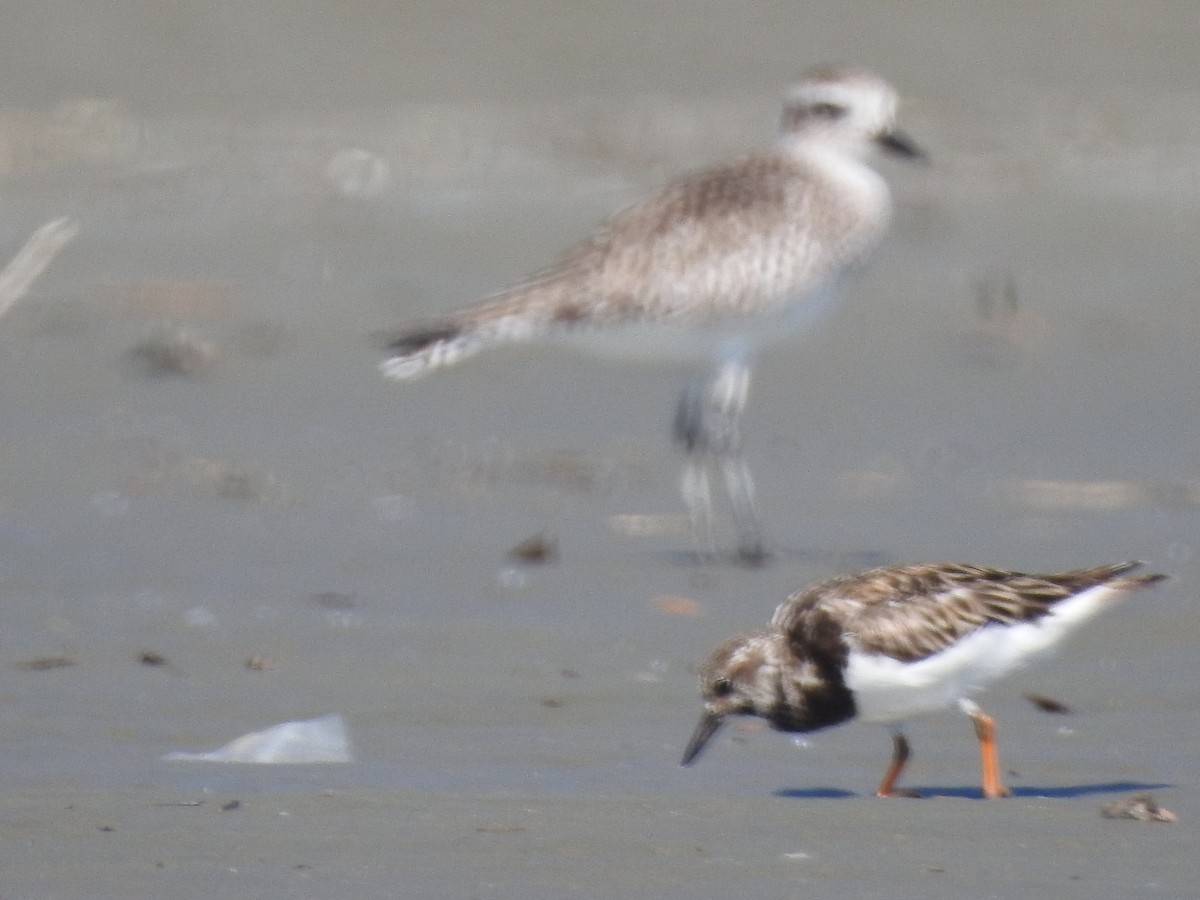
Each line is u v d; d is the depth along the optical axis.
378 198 25.22
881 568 8.73
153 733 8.98
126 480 14.71
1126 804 7.81
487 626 11.12
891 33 31.31
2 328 19.58
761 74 29.88
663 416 17.09
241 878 6.75
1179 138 27.81
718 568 12.78
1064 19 31.92
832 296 14.89
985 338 19.61
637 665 10.39
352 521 13.76
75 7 31.22
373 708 9.46
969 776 8.59
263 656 10.36
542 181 25.95
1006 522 13.88
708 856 7.11
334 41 30.80
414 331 14.25
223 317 20.28
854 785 8.42
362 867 6.89
